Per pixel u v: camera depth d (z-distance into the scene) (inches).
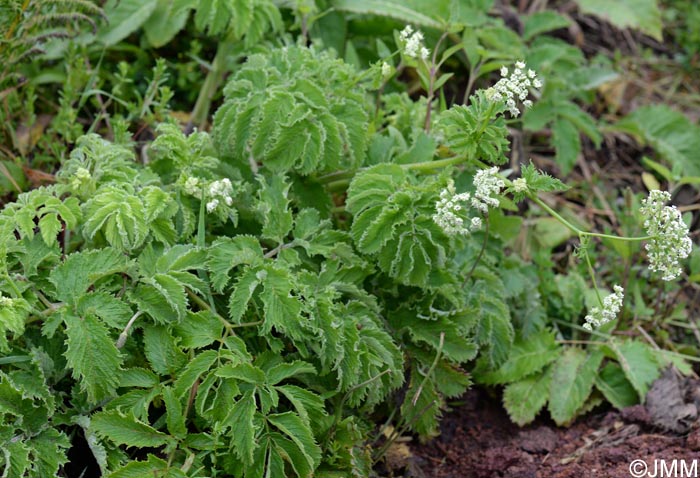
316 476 39.6
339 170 43.9
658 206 38.8
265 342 41.1
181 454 38.5
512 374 46.2
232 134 42.8
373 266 41.9
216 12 45.9
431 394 42.6
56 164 47.6
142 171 42.4
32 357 38.4
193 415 39.8
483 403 46.9
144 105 47.0
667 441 43.8
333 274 41.2
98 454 38.0
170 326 39.2
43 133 49.0
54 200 39.8
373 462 42.1
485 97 40.0
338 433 40.1
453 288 42.6
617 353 46.5
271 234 41.6
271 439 38.6
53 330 38.1
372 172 42.1
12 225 39.4
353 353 40.1
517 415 45.5
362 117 43.1
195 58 48.8
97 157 41.5
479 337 43.9
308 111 41.8
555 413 45.4
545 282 48.9
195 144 42.0
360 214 41.4
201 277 40.8
